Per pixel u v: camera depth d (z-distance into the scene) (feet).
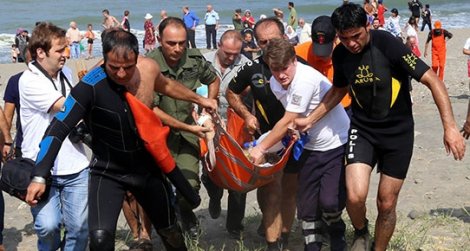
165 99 20.01
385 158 17.37
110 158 16.10
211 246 21.03
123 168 16.15
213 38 108.58
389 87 16.76
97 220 15.89
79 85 15.47
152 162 16.43
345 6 16.37
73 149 17.51
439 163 30.83
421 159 31.65
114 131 15.71
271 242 19.92
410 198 26.07
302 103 17.81
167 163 16.22
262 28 19.42
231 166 18.07
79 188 17.54
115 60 14.82
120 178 16.19
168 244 17.35
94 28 150.51
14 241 23.35
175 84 17.65
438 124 40.04
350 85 17.11
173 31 19.63
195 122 20.48
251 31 42.63
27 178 17.24
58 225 17.53
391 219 17.62
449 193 26.58
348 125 18.62
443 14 164.66
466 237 21.72
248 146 19.16
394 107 16.99
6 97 19.47
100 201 16.03
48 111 17.35
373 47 16.61
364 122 17.31
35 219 17.57
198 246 21.11
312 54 20.49
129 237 22.53
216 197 22.81
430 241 21.31
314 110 17.80
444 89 16.43
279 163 17.94
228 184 18.65
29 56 18.07
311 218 18.72
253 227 23.31
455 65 74.49
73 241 17.84
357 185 16.97
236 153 17.78
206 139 18.28
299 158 18.79
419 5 118.21
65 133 15.43
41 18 162.20
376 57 16.61
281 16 81.41
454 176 28.78
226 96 20.04
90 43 105.09
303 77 17.76
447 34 59.21
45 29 17.38
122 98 15.60
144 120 15.70
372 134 17.24
